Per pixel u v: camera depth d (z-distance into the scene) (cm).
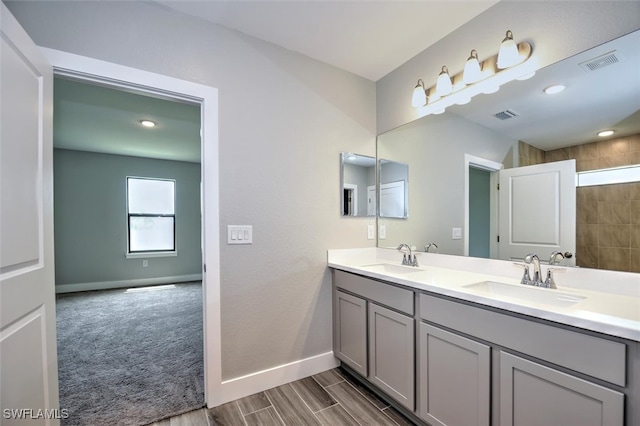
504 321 116
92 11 148
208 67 179
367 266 217
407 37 197
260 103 198
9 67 101
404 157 230
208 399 175
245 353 189
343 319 213
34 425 115
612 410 89
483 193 178
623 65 126
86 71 146
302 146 215
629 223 125
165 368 225
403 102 230
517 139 161
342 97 237
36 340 117
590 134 136
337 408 175
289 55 210
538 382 106
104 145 452
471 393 128
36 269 118
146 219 546
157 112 310
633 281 124
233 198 187
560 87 144
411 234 225
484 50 173
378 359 180
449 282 152
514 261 165
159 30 165
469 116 185
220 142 183
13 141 104
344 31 190
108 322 333
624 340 87
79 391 192
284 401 183
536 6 151
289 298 208
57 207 474
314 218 221
